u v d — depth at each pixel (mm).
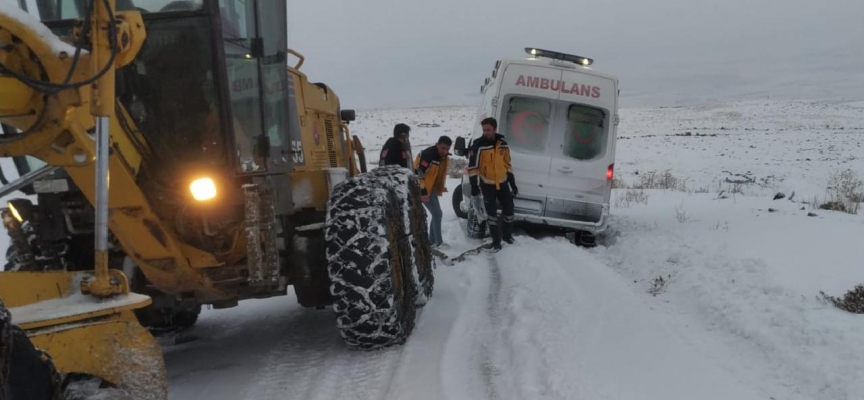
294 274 5168
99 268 3043
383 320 4805
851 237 7461
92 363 2939
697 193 15273
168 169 4203
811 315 4863
